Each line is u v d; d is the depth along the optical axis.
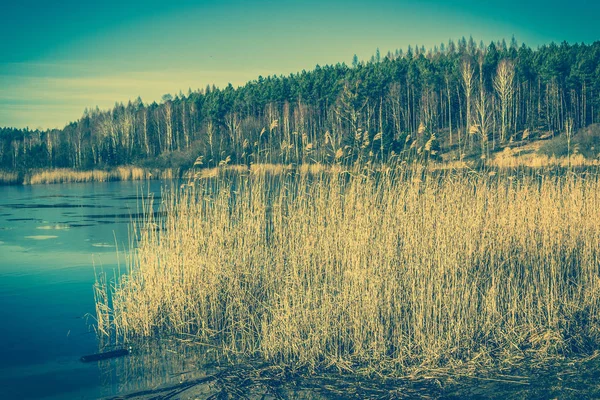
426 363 8.52
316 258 11.55
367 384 8.00
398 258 10.65
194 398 7.64
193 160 50.16
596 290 10.49
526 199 14.27
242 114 71.38
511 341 9.14
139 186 44.88
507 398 7.36
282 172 14.06
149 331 10.26
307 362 8.73
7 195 39.16
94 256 16.95
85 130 108.62
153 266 11.34
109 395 7.75
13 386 8.03
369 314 9.30
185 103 97.38
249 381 8.20
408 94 62.81
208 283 11.12
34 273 14.83
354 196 12.24
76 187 46.69
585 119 61.44
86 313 11.52
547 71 66.62
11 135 116.88
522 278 11.58
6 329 10.52
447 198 12.56
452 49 112.31
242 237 12.49
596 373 8.01
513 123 56.59
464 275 10.48
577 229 13.24
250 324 10.14
